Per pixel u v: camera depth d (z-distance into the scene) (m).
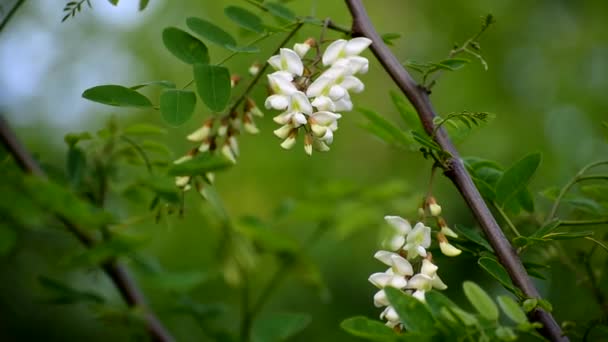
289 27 1.06
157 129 1.18
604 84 2.40
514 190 1.04
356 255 2.01
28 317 1.86
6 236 1.16
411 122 1.09
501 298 0.96
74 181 1.17
